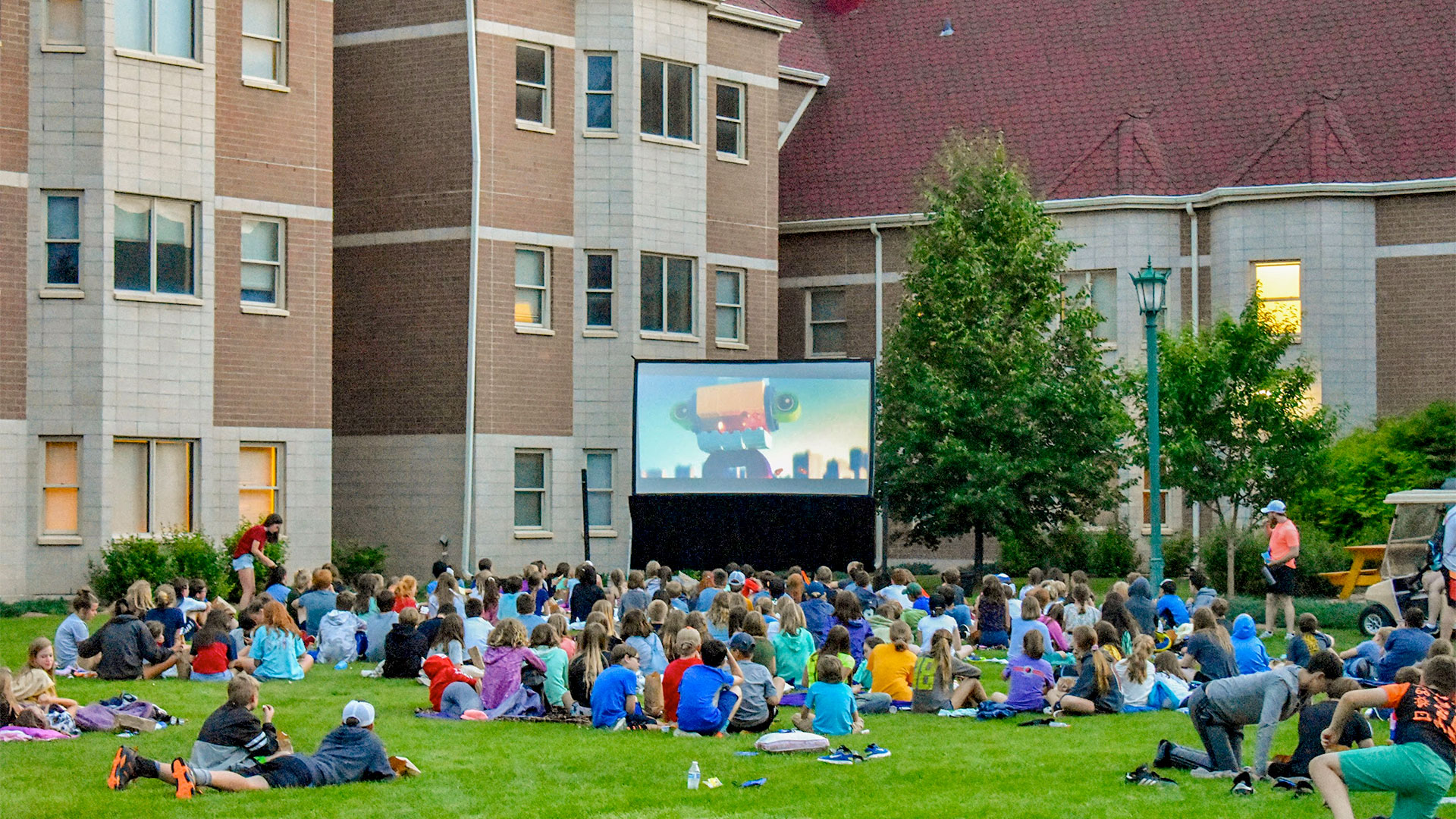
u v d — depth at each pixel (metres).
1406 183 37.72
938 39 45.06
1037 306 34.94
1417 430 34.12
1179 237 39.84
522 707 17.34
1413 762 10.84
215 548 29.50
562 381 35.19
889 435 34.91
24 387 28.34
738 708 16.38
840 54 45.72
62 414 28.48
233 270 30.42
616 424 35.62
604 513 35.78
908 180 42.16
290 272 31.25
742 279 38.06
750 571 26.97
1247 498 32.53
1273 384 31.88
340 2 35.06
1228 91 41.09
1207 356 31.70
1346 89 39.84
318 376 31.59
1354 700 11.92
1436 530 25.42
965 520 34.91
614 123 35.66
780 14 39.28
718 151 37.81
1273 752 15.42
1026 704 17.53
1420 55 39.72
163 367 29.34
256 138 30.80
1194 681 18.34
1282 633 26.02
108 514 28.61
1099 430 33.81
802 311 42.75
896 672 18.16
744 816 12.20
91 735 15.87
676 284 36.75
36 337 28.42
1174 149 40.59
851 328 42.16
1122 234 39.69
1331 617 27.30
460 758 14.73
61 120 28.53
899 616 22.36
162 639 20.12
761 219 38.47
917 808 12.48
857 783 13.62
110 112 28.70
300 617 23.72
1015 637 18.62
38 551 28.34
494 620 22.42
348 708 13.84
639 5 35.78
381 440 34.69
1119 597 22.28
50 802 12.66
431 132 34.25
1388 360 38.16
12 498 28.17
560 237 35.16
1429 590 23.77
